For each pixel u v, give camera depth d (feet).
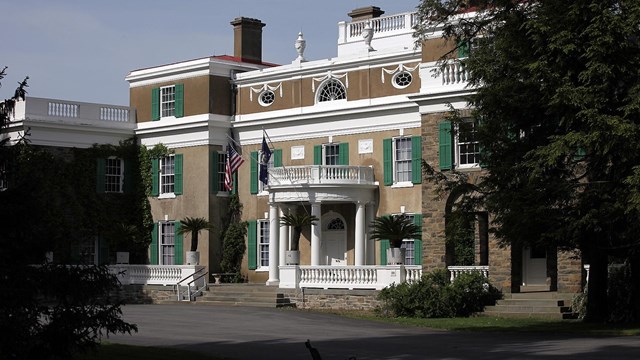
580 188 99.66
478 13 100.99
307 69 160.25
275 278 154.20
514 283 119.03
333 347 78.59
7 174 58.95
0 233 56.29
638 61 87.71
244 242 164.76
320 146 157.17
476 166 124.16
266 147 153.28
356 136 153.58
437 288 116.37
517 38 93.40
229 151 156.56
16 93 59.62
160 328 98.58
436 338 86.63
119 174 174.19
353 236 152.46
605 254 99.71
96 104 171.83
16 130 163.43
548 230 91.97
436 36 129.18
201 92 167.53
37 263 57.67
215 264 164.86
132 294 156.46
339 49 167.73
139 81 177.06
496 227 110.11
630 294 102.99
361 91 153.89
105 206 171.22
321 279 136.56
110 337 87.10
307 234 156.76
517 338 85.66
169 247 170.91
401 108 147.74
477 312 116.26
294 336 89.81
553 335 88.28
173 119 170.91
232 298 142.82
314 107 159.12
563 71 90.74
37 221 57.77
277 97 163.94
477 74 96.78
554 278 127.03
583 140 87.56
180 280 153.69
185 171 168.76
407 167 147.84
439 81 128.77
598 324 98.32
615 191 88.94
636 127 86.12
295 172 150.41
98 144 171.22
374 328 99.55
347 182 147.02
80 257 58.65
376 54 151.84
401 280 128.06
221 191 167.12
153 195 172.76
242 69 171.83
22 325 53.83
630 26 86.22
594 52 87.04
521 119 95.35
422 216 127.95
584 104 87.45
